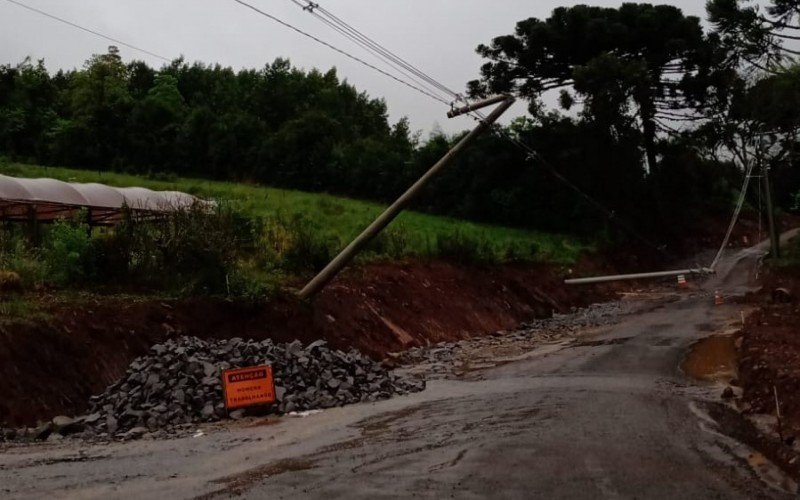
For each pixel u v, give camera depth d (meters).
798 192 53.59
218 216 22.14
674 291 46.84
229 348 15.12
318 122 63.44
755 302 34.94
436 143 60.97
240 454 9.73
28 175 43.56
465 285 35.03
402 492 7.51
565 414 11.87
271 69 84.62
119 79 73.50
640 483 7.71
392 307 27.84
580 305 43.16
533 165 55.72
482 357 23.31
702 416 11.55
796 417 10.60
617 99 49.59
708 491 7.43
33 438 11.53
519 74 56.09
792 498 7.23
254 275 22.42
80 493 7.69
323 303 24.06
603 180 54.69
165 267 19.89
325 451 9.73
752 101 50.97
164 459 9.48
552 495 7.30
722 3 50.19
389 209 22.64
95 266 18.61
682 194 59.50
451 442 10.01
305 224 33.22
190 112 66.00
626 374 17.25
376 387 15.55
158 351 14.50
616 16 53.69
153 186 45.91
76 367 14.51
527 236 53.00
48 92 68.12
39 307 15.38
